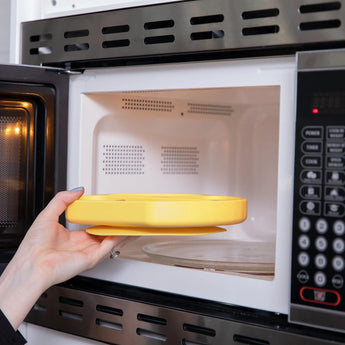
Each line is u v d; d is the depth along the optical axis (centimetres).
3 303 84
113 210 83
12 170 103
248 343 78
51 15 104
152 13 88
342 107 70
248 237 125
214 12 81
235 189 130
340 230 70
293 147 74
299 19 73
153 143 115
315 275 72
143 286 92
